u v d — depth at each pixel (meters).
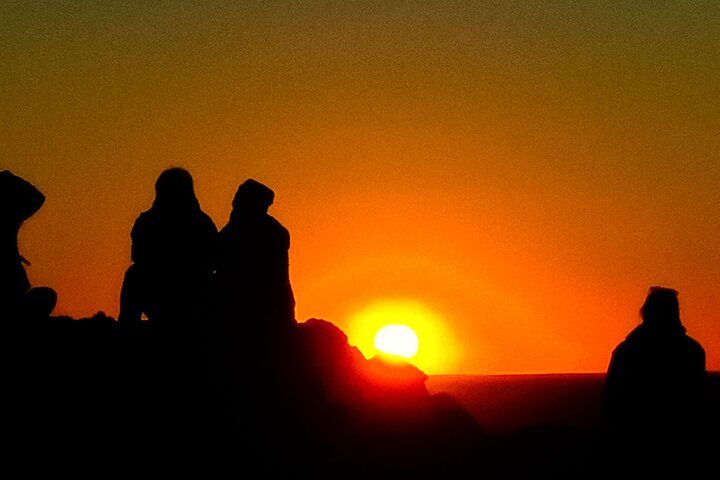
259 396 20.23
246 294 20.73
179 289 19.83
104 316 21.00
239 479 19.03
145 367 19.75
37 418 18.89
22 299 20.39
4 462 18.12
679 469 18.42
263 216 21.30
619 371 18.88
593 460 19.91
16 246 20.70
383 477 20.19
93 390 19.42
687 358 18.67
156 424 19.20
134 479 18.44
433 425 21.94
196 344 20.02
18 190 20.61
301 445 20.02
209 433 19.42
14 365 19.47
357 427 21.09
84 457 18.50
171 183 20.23
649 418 18.58
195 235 20.03
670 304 18.97
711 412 18.80
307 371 21.14
